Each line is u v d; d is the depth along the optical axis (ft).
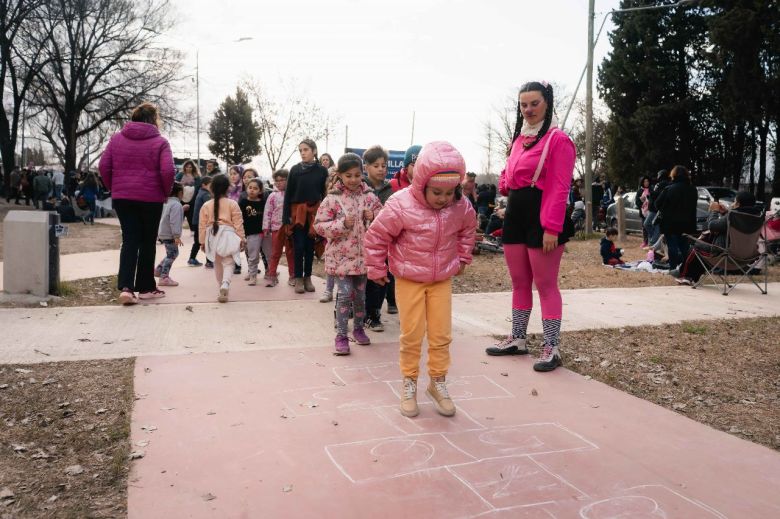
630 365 16.11
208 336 17.33
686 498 9.21
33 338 16.42
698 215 57.57
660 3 109.50
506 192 16.72
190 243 45.73
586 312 22.26
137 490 9.05
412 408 12.09
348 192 16.58
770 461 10.57
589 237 59.93
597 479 9.71
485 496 9.08
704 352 17.47
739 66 90.33
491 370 15.20
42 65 102.94
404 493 9.10
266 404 12.42
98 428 11.21
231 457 10.12
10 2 96.68
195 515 8.42
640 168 111.65
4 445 10.53
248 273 28.63
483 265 37.63
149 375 13.85
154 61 108.47
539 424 11.87
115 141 21.12
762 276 33.47
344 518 8.40
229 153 224.33
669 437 11.46
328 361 15.40
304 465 9.89
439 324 12.17
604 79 115.14
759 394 14.20
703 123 109.81
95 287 24.97
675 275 31.99
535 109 14.85
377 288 18.67
